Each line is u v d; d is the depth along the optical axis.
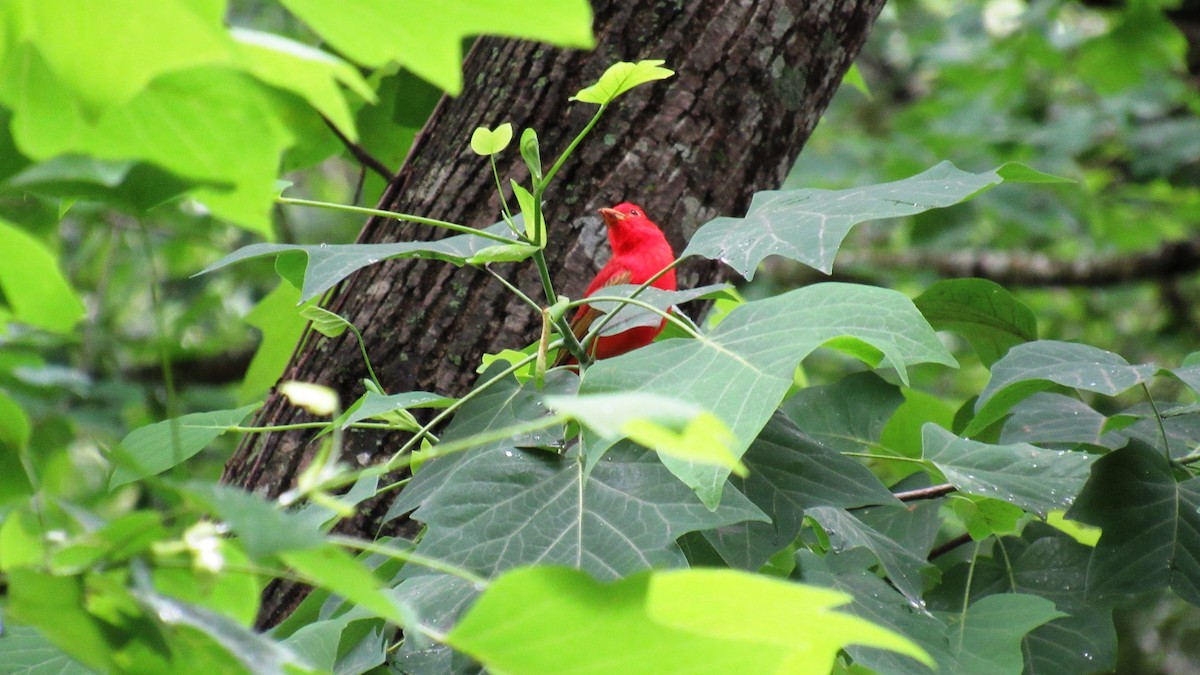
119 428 4.76
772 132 3.45
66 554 2.84
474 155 3.43
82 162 2.83
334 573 2.73
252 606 2.88
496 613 2.63
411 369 3.39
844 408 3.42
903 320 3.05
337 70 2.59
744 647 2.71
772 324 3.07
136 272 7.02
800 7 3.45
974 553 3.38
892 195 3.15
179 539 2.84
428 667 3.12
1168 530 3.21
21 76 2.63
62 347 4.79
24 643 3.07
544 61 3.43
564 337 3.18
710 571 2.54
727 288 3.19
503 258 3.17
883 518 3.41
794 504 3.15
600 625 2.65
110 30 2.38
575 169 3.42
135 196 2.85
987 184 3.13
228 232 6.93
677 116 3.43
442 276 3.40
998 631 3.23
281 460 3.39
